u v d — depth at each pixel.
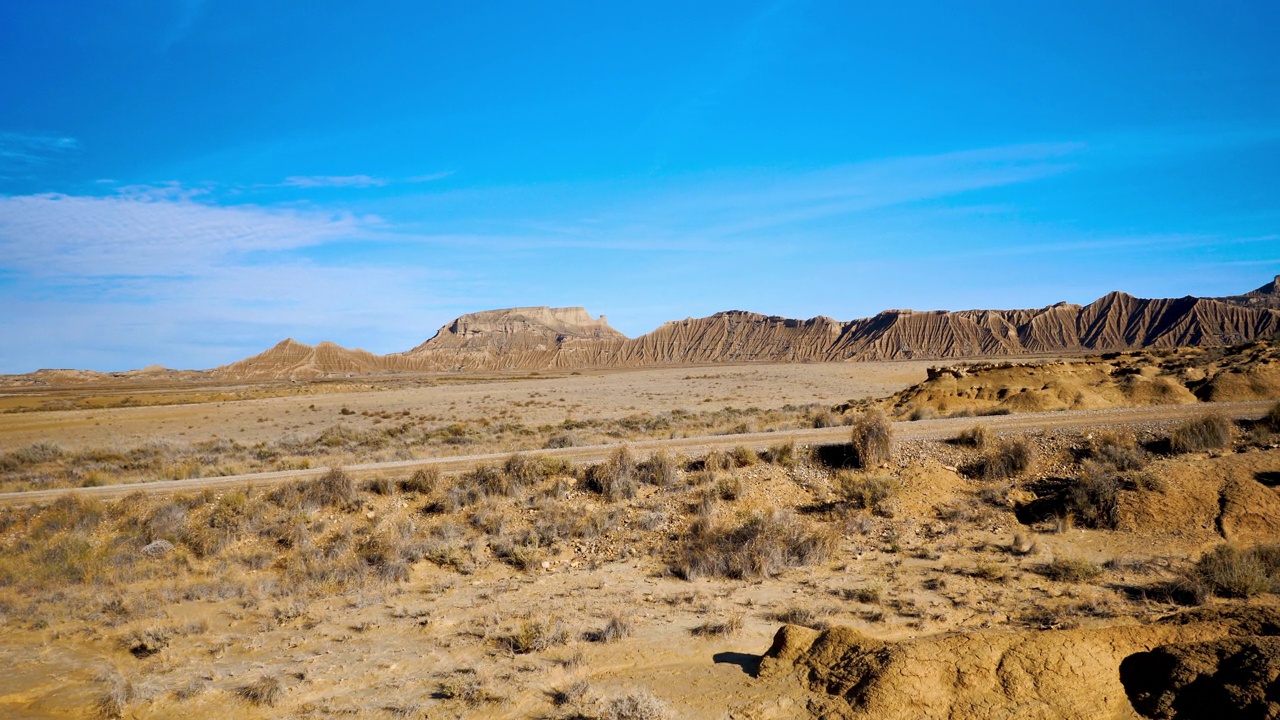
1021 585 13.92
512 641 12.57
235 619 14.74
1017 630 11.56
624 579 15.86
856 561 16.03
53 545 18.67
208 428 57.44
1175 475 17.30
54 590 16.70
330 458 32.69
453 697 10.52
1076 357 158.50
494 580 16.34
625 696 9.85
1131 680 8.73
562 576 16.31
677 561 16.55
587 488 20.67
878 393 74.44
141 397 98.06
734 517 18.52
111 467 35.16
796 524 17.77
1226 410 24.41
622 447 21.92
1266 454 17.89
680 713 9.34
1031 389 33.19
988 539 16.66
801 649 10.49
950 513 18.11
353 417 63.28
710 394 77.12
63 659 13.09
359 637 13.38
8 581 17.23
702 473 20.77
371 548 18.03
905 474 19.95
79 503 20.84
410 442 41.84
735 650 11.69
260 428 56.84
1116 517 16.48
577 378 137.00
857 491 19.06
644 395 78.19
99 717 10.77
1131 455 18.98
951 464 20.62
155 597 15.95
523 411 63.41
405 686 11.09
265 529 19.16
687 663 11.27
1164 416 23.59
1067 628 11.25
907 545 16.70
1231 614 9.50
